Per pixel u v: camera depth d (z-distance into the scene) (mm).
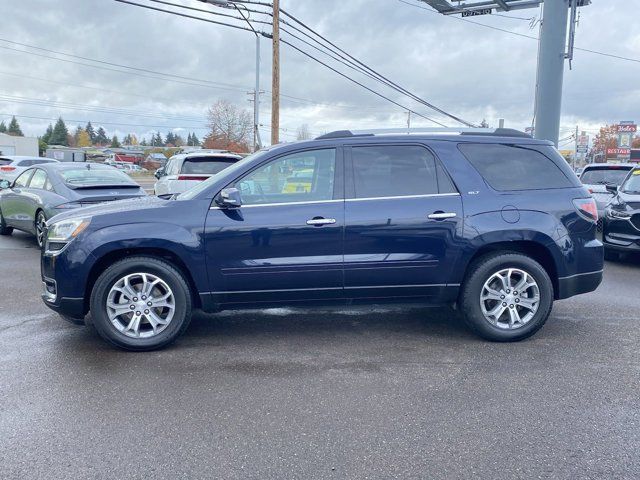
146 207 4770
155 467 2977
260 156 4891
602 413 3607
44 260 4828
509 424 3457
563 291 5035
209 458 3068
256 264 4719
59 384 4031
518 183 5008
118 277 4621
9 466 2969
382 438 3287
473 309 4910
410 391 3943
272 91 18109
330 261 4758
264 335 5219
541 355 4672
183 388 3984
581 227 5020
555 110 14414
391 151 4941
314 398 3830
